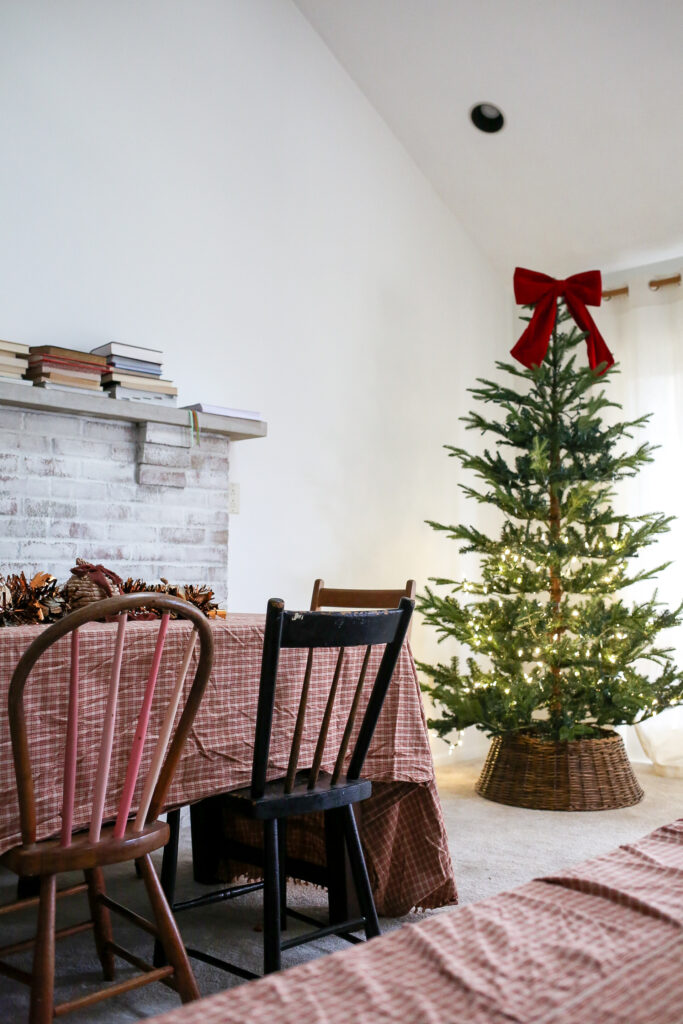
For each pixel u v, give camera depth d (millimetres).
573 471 3506
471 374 4520
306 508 3652
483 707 3445
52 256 2916
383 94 4000
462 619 3529
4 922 2100
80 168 3010
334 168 3883
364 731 1782
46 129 2926
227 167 3467
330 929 1695
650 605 3482
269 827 1628
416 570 4125
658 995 690
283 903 2018
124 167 3135
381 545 3967
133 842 1393
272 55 3660
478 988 707
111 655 1544
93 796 1494
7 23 2846
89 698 1504
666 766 3844
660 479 4059
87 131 3037
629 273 4363
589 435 3584
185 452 3006
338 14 3723
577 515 3549
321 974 745
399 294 4145
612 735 3572
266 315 3562
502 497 3512
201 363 3318
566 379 3615
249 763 1754
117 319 3078
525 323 4836
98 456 2822
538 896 926
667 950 775
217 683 1713
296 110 3742
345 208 3922
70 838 1357
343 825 1780
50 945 1320
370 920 1748
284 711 1837
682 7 3182
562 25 3393
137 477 2912
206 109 3408
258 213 3564
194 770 1662
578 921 850
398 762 2018
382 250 4078
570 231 4285
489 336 4648
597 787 3303
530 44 3510
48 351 2695
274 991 712
